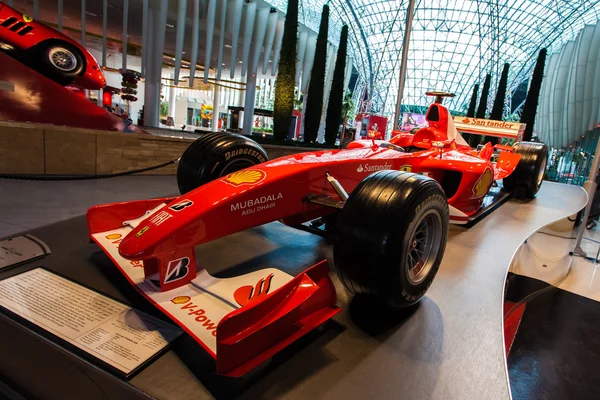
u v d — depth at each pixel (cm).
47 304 158
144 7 1163
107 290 172
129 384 116
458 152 357
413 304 172
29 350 135
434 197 161
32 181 431
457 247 266
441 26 3250
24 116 516
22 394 137
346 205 156
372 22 3206
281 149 909
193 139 605
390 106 3941
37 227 263
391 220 143
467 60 3572
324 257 231
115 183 468
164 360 129
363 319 164
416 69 3759
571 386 244
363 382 125
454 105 4031
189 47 1752
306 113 1218
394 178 157
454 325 163
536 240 329
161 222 150
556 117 2262
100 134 511
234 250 233
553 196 529
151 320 150
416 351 143
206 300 146
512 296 289
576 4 2619
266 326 120
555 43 3125
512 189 488
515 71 3472
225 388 118
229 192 166
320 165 209
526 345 286
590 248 620
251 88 1734
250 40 1500
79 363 124
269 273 169
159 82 1259
